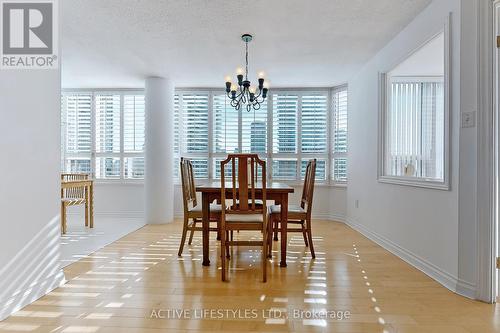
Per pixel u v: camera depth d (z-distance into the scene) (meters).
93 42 3.40
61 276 2.29
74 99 5.52
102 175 5.54
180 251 3.09
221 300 2.04
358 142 4.40
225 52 3.68
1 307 1.78
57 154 2.28
